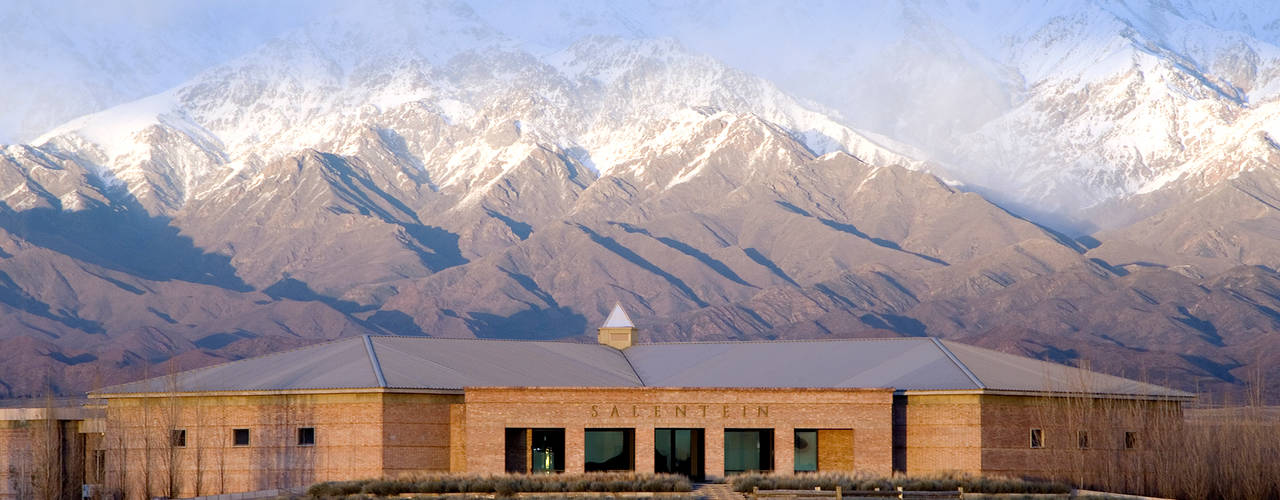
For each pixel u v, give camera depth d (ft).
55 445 436.76
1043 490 396.37
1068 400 433.07
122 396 431.84
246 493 402.72
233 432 421.18
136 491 428.97
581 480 383.65
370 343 443.32
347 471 407.85
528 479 385.91
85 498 431.84
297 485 411.75
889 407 421.18
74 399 549.13
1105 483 429.38
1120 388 449.06
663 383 452.76
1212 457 429.79
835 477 394.11
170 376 440.45
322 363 433.89
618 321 501.15
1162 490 426.10
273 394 417.49
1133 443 435.94
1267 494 423.23
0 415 446.60
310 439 414.00
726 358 470.39
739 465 423.23
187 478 422.82
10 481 443.32
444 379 421.59
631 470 419.74
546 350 474.49
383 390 404.16
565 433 412.36
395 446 406.41
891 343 465.06
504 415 409.49
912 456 426.92
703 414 416.26
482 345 465.88
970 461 419.95
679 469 422.00
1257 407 470.80
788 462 416.87
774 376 448.65
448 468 413.80
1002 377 435.94
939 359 444.55
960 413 422.82
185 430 425.69
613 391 413.80
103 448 444.14
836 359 457.27
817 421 418.51
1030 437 430.20
